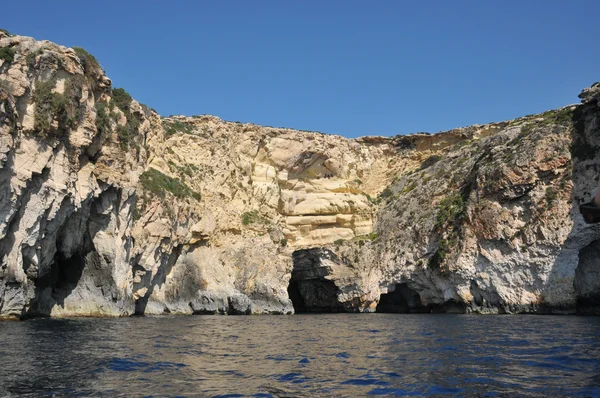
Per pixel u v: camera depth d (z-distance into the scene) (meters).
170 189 56.69
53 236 38.50
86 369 16.83
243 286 64.94
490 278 59.91
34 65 36.12
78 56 41.41
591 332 31.95
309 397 13.89
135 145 50.59
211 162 70.50
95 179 42.72
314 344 26.59
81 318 40.06
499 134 67.69
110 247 44.62
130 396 13.47
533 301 56.75
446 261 64.06
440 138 86.62
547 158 57.84
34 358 18.66
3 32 36.38
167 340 26.62
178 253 58.75
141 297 51.84
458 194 69.88
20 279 34.28
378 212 81.12
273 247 70.44
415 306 72.81
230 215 68.12
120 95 51.69
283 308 67.44
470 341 27.36
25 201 35.03
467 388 14.98
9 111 32.91
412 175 83.81
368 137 91.25
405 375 17.06
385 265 73.00
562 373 17.22
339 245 76.56
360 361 20.30
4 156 32.25
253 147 78.88
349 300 74.56
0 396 12.98
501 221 59.44
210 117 76.94
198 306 58.72
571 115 59.72
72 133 39.09
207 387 14.86
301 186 83.12
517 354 21.83
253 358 20.98
